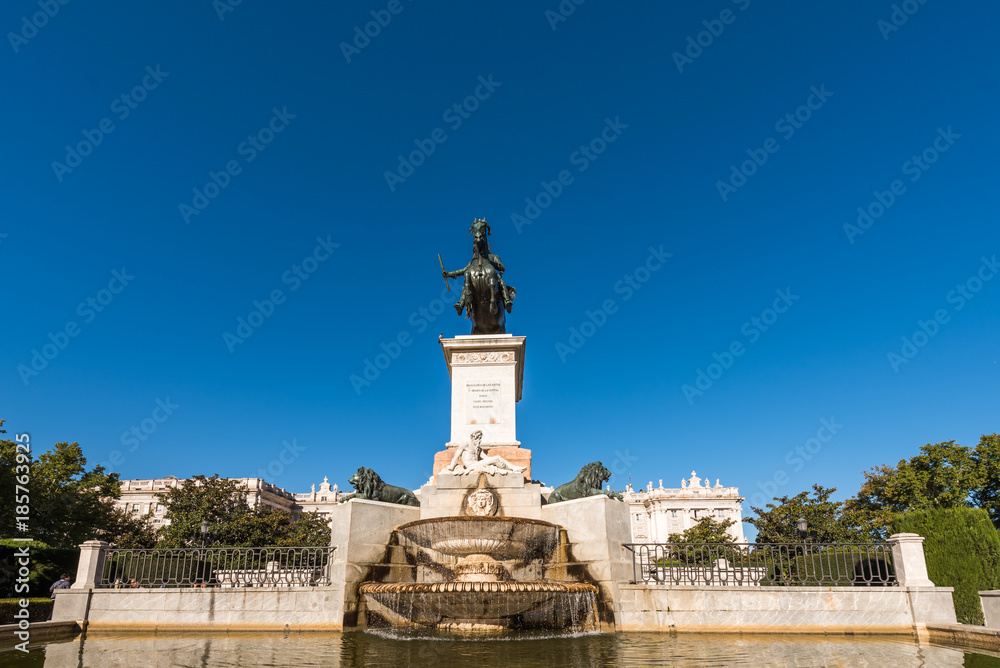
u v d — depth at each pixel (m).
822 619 11.57
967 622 14.00
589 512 13.02
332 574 12.72
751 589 11.87
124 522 44.81
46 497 33.84
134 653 8.94
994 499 32.34
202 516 51.06
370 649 9.12
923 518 15.75
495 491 14.33
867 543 12.58
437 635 11.02
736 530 96.25
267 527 52.53
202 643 10.11
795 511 40.00
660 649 9.05
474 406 16.61
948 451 33.25
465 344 17.09
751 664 7.68
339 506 13.36
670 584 12.30
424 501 14.29
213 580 14.58
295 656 8.46
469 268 18.55
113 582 13.51
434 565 13.52
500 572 12.64
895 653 8.80
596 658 8.13
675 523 98.81
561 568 13.14
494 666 7.47
